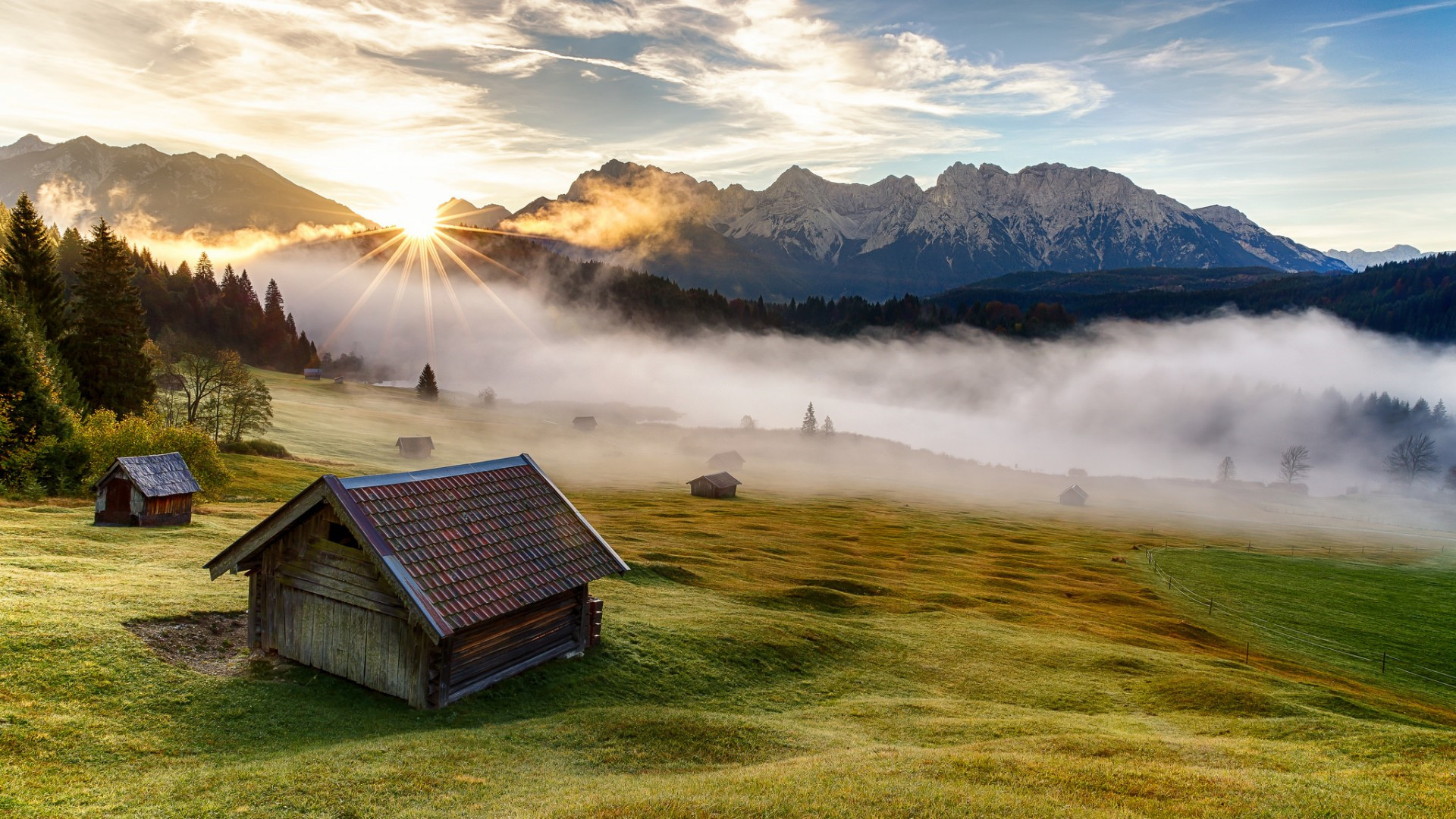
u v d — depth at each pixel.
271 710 20.53
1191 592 67.88
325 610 23.36
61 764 16.02
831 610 46.66
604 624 31.97
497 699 23.23
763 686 29.27
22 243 75.94
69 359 74.56
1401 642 54.00
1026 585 65.12
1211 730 26.16
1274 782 17.52
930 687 31.59
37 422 54.66
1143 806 15.88
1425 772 18.83
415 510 24.05
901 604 50.62
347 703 21.64
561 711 23.50
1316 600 66.38
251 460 88.06
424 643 21.66
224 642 24.70
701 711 25.14
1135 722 27.17
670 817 14.62
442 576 22.44
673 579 48.25
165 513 44.62
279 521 23.38
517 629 25.00
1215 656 45.19
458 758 18.36
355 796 15.70
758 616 38.12
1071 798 16.38
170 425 83.25
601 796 15.98
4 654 20.06
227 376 98.69
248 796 15.33
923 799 15.80
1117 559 84.69
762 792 16.16
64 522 42.47
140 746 17.44
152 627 24.45
